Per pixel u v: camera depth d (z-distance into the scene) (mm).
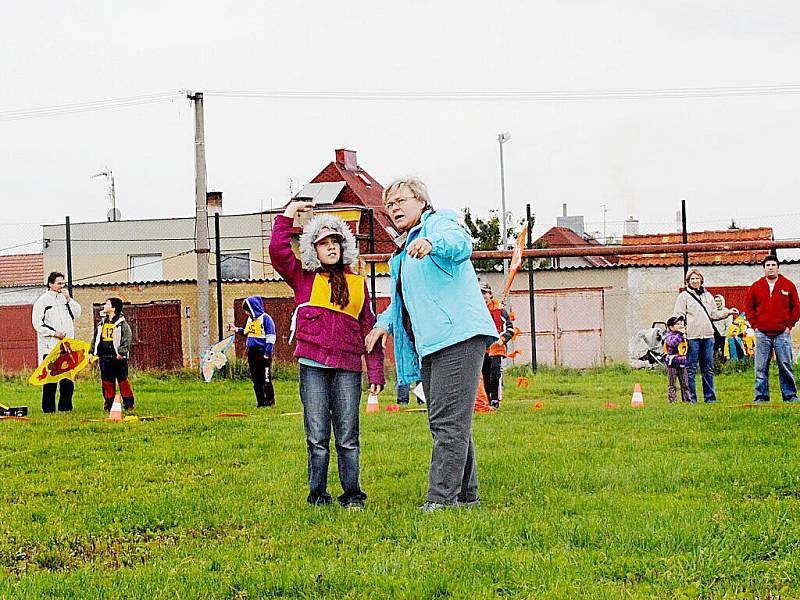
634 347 28906
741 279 29688
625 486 7359
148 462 9430
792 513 6133
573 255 20797
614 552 5367
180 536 6371
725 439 9734
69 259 24453
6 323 32469
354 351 6996
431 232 6648
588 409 13430
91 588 5070
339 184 44688
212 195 45750
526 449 9320
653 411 12688
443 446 6695
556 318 29953
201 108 27500
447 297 6629
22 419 13922
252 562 5508
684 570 5016
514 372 23469
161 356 30547
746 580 4867
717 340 23328
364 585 4977
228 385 21891
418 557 5418
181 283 30516
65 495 7820
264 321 15883
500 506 6824
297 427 11945
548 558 5262
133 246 45562
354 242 7035
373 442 10164
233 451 9961
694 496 6945
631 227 35000
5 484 8344
